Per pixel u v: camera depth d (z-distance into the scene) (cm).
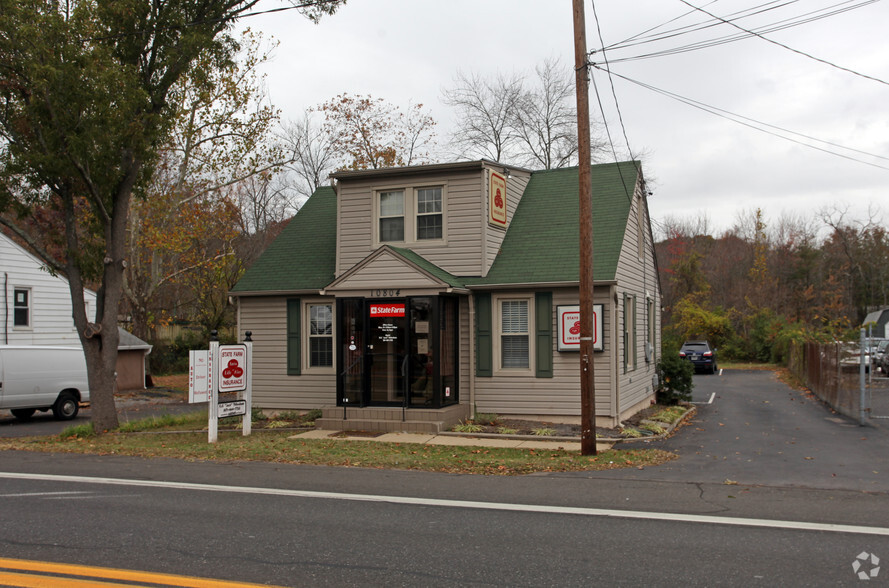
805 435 1517
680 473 1052
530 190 1958
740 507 819
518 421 1631
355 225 1795
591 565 597
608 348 1593
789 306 5631
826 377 2269
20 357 2014
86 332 1620
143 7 1498
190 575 571
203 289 3588
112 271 1656
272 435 1529
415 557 621
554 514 785
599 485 955
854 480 997
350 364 1645
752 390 2850
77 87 1391
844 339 3188
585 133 1222
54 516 777
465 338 1694
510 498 872
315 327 1866
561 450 1298
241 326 1920
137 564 600
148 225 2894
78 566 593
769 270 5762
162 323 3372
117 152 1516
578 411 1605
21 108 1492
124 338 3008
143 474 1052
